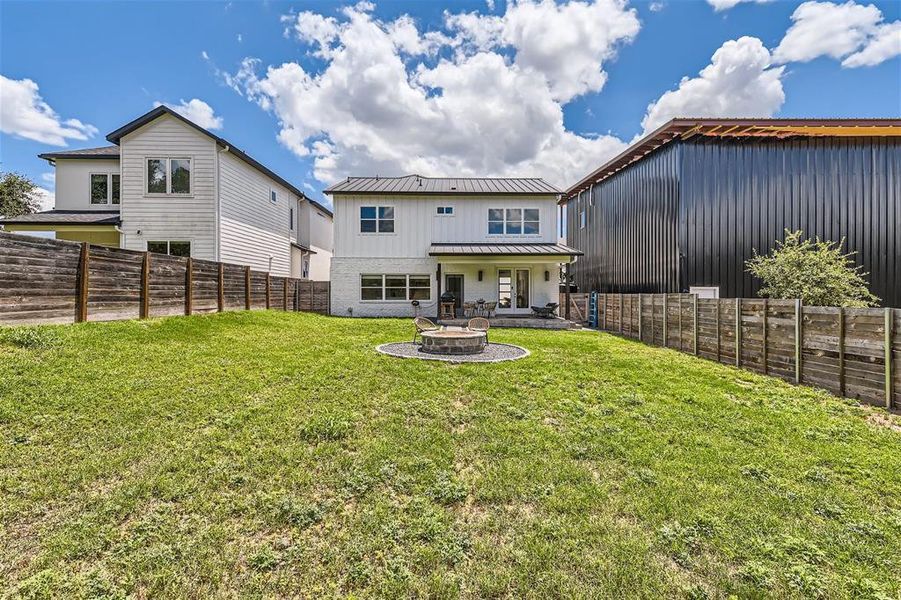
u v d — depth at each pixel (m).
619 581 2.31
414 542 2.65
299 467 3.54
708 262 13.26
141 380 5.36
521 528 2.79
